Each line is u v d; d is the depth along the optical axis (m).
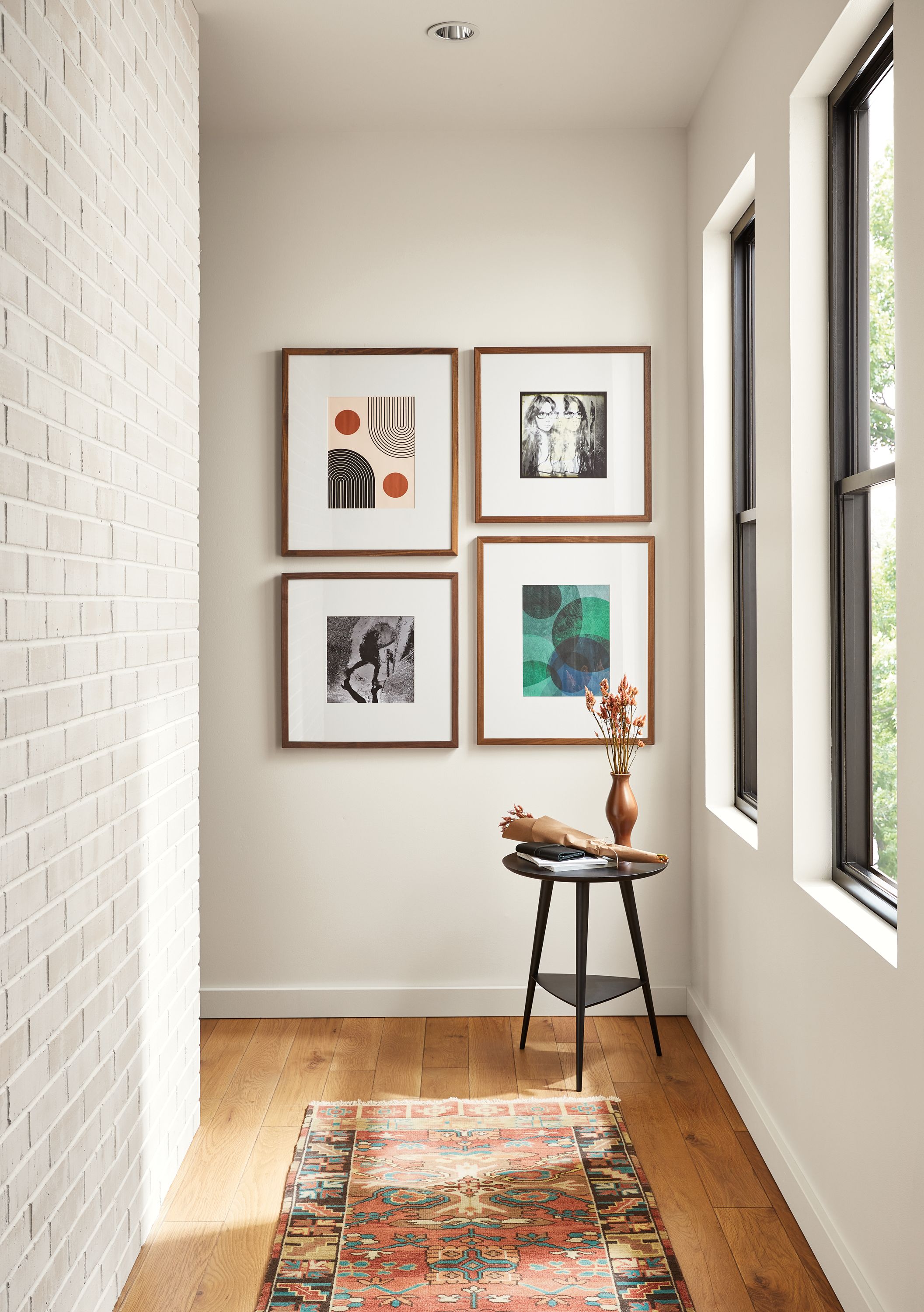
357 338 3.49
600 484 3.48
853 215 2.27
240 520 3.49
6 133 1.51
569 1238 2.20
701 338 3.29
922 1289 1.64
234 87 3.18
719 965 3.10
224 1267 2.13
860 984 1.92
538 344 3.49
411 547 3.48
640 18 2.80
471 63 3.04
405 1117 2.76
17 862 1.55
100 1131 1.92
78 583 1.81
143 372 2.20
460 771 3.50
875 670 2.18
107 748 1.97
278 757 3.51
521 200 3.48
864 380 2.23
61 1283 1.72
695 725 3.43
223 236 3.48
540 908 3.22
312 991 3.50
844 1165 2.01
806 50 2.21
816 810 2.33
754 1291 2.03
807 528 2.34
